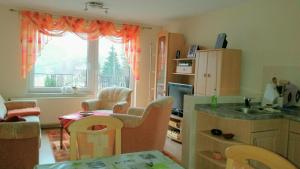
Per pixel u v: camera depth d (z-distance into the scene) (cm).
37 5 452
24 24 477
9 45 477
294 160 264
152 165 150
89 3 424
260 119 260
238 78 388
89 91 555
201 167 311
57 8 468
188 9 438
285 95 308
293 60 315
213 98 317
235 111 278
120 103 459
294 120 261
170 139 466
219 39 397
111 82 578
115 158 160
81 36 527
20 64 488
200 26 480
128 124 327
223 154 297
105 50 564
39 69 516
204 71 409
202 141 311
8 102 434
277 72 334
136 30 571
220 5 404
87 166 145
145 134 338
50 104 506
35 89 513
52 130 498
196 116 309
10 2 440
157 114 338
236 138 277
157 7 434
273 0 340
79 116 401
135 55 573
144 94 602
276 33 337
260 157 124
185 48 518
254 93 367
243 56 386
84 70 552
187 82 507
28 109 426
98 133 176
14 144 262
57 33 504
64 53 533
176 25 553
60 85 538
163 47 525
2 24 468
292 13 317
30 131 263
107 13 493
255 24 367
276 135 274
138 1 401
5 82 480
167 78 507
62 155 364
